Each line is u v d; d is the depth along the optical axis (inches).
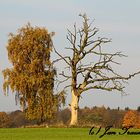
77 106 4168.3
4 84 5556.1
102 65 4136.3
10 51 5649.6
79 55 4104.3
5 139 2487.7
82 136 2701.8
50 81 5615.2
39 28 5713.6
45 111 5575.8
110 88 4153.5
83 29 4092.0
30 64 5521.7
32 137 2610.7
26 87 5511.8
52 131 3117.6
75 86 4156.0
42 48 5620.1
